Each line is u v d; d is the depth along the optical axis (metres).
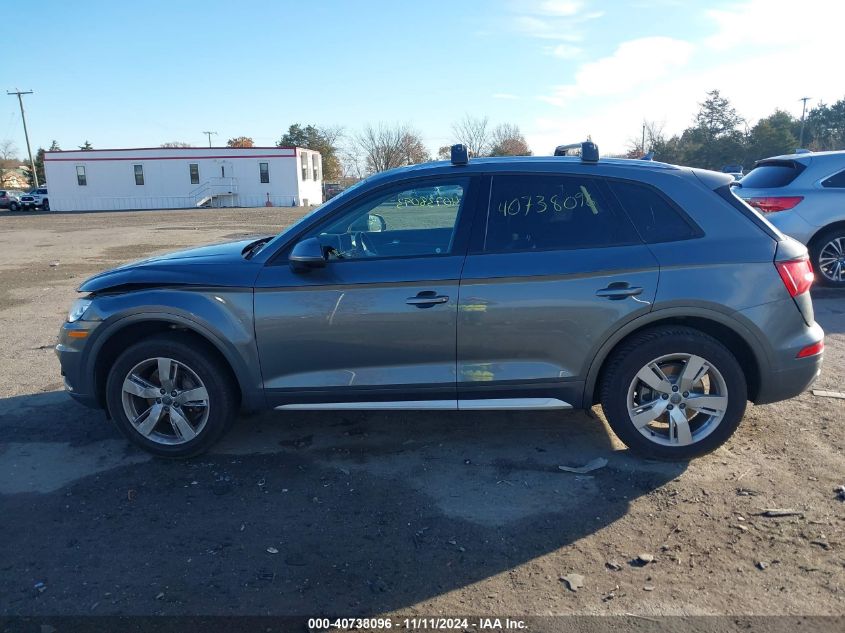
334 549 3.17
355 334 3.82
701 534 3.23
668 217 3.80
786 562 2.99
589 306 3.72
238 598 2.82
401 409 3.95
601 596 2.80
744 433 4.34
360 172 55.12
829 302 7.97
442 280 3.75
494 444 4.29
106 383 4.12
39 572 3.02
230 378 4.09
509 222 3.84
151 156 57.34
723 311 3.69
